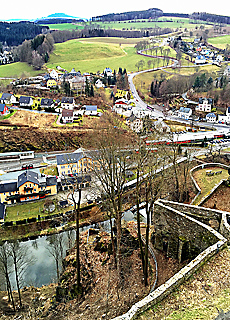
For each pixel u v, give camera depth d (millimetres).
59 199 58594
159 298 16266
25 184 58375
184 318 14969
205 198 33125
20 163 81000
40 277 37000
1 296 33156
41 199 59312
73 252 35969
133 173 65125
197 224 23812
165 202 29047
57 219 52125
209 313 15047
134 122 92125
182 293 16766
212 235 22031
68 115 106750
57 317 26688
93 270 30719
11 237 48188
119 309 23438
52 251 41344
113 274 28906
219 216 24609
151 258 28781
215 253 19625
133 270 28344
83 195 59656
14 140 94500
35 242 47250
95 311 24641
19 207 56688
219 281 17281
